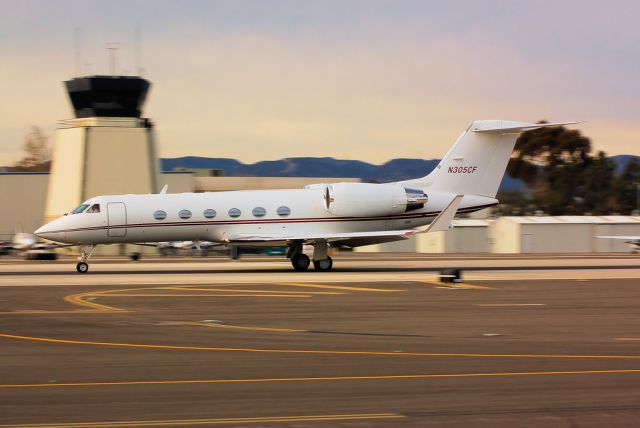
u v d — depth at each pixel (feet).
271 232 434.30
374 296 304.09
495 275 408.26
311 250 609.42
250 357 178.19
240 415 128.26
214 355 180.55
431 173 460.96
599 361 175.22
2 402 136.15
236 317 245.24
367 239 425.28
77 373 160.35
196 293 313.12
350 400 138.41
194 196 431.84
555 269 461.37
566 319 245.45
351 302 284.61
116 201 420.36
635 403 137.18
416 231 408.26
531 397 141.28
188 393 143.13
